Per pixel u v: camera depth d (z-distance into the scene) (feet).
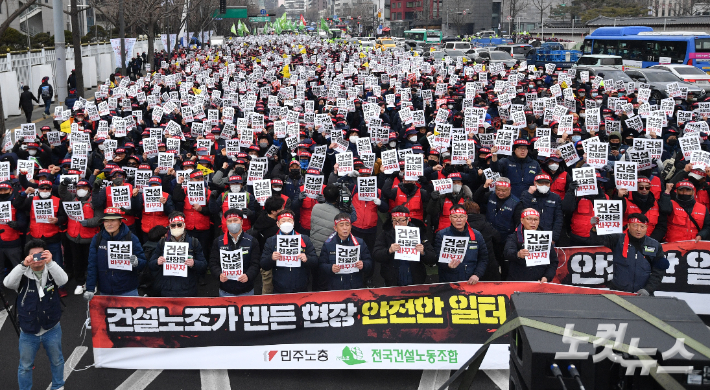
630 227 23.09
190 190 31.37
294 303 22.95
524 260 24.66
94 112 59.31
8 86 90.12
